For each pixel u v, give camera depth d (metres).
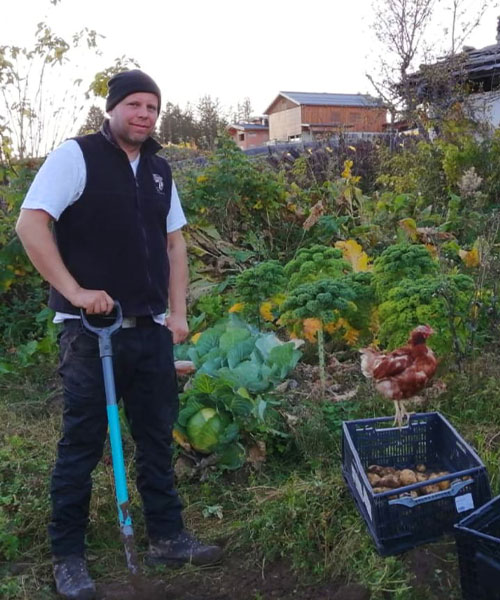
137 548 3.37
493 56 12.58
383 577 2.92
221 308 5.79
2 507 3.58
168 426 3.15
